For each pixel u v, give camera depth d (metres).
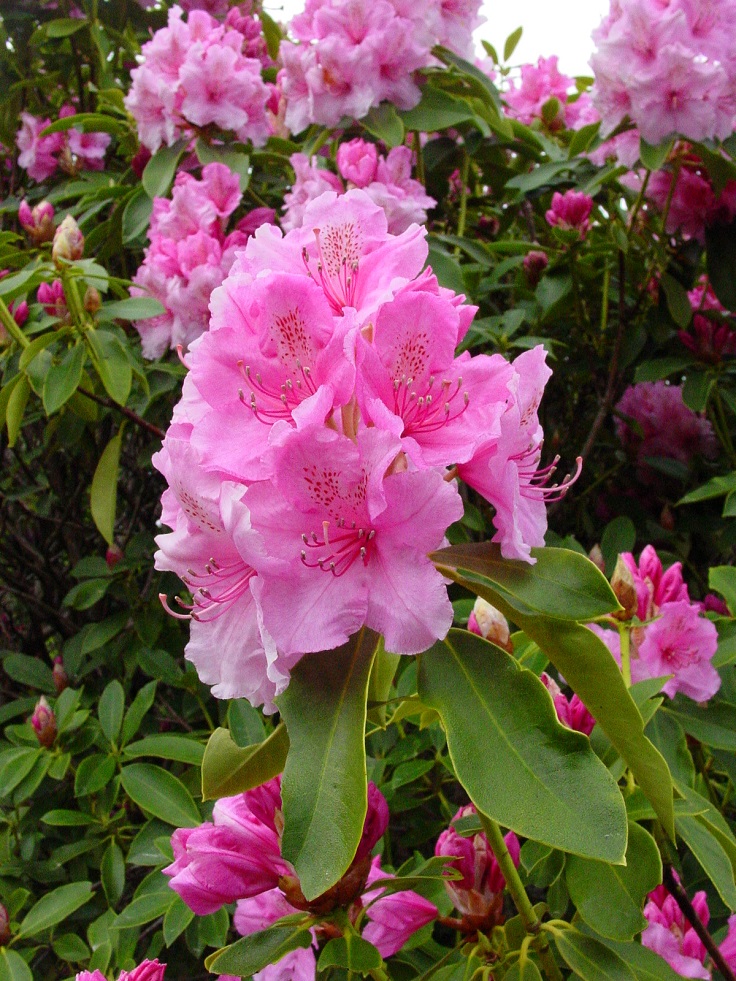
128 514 1.39
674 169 0.98
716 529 1.06
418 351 0.41
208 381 0.41
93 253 1.25
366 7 0.92
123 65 1.49
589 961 0.47
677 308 0.99
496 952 0.51
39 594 1.46
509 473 0.40
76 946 0.80
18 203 1.37
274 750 0.43
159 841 0.72
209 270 0.94
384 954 0.53
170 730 1.18
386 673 0.50
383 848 0.83
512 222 1.29
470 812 0.59
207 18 1.07
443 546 0.43
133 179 1.24
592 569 0.41
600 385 1.17
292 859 0.36
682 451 1.11
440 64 1.03
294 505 0.39
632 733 0.42
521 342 0.96
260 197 1.23
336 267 0.44
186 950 0.96
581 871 0.48
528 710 0.39
